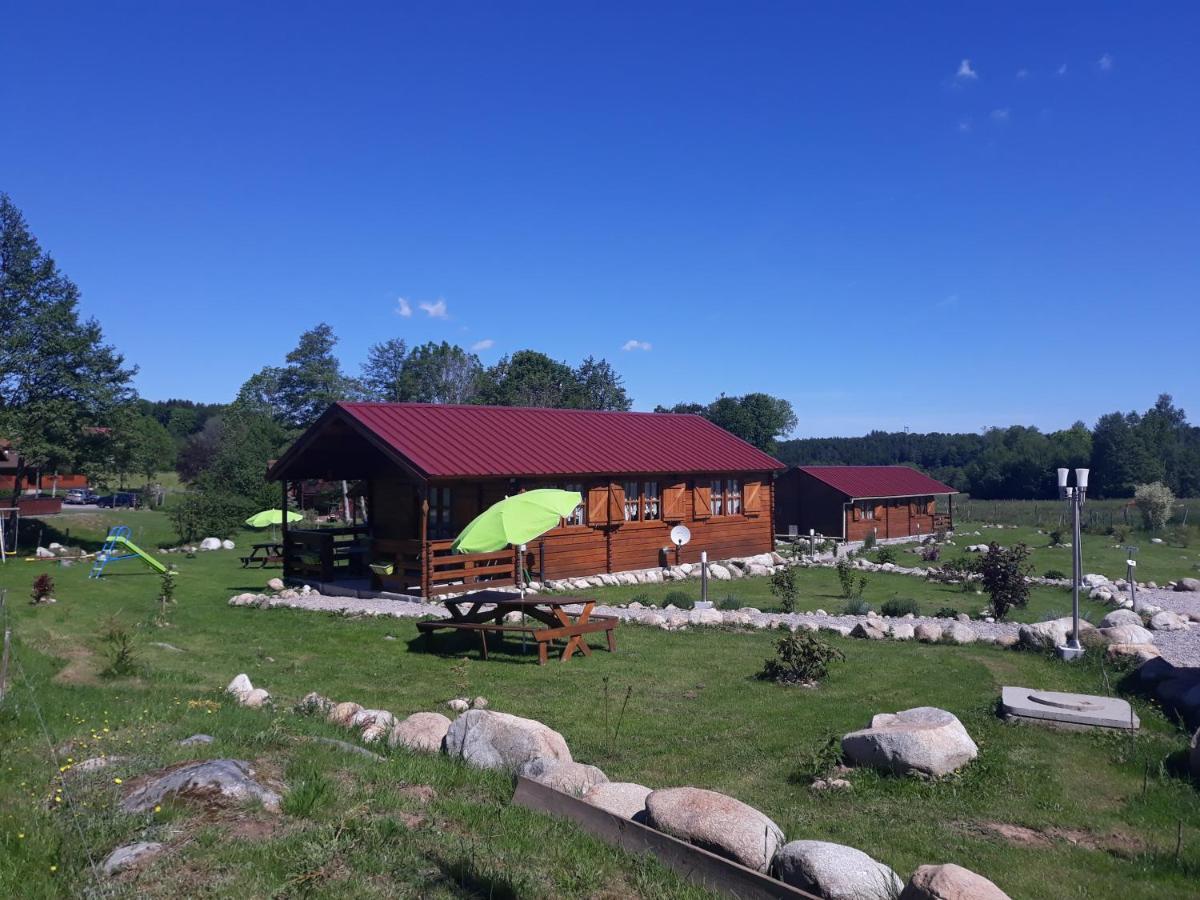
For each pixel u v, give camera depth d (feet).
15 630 41.86
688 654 44.11
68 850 15.34
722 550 94.07
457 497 71.72
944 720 25.79
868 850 19.25
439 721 26.30
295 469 75.41
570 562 76.33
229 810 17.57
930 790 23.47
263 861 15.16
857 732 25.96
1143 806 22.72
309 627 52.29
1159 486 156.15
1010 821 21.63
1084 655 40.75
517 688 36.76
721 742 28.60
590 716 31.96
